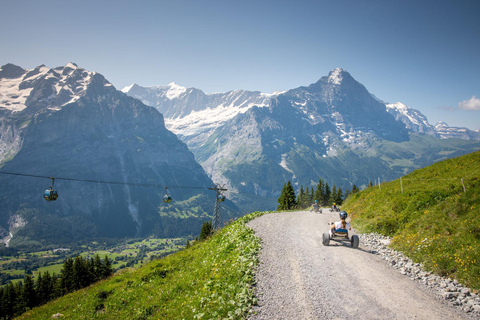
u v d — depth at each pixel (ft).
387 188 96.94
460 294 33.17
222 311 31.58
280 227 74.23
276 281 37.37
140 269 64.64
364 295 33.37
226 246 55.36
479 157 82.23
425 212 61.52
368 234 70.23
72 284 227.81
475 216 48.73
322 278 38.24
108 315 43.60
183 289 42.96
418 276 39.70
